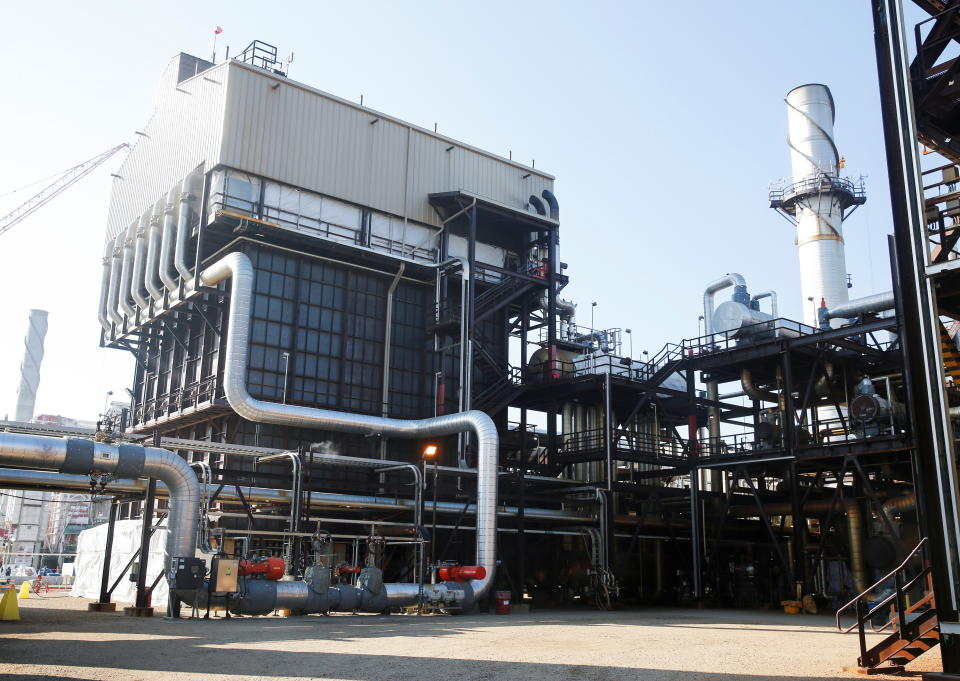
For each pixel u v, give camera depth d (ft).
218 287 157.48
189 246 163.63
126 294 187.73
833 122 234.58
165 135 181.68
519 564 139.74
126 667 49.21
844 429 141.28
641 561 171.94
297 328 158.51
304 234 155.33
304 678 46.37
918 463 46.24
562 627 92.22
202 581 93.71
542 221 185.78
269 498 119.96
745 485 175.94
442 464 169.58
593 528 152.46
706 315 179.32
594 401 181.57
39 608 110.01
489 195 191.93
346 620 96.99
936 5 57.06
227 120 155.63
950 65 55.06
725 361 157.69
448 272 175.52
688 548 176.86
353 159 171.12
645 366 170.91
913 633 53.83
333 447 157.58
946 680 43.32
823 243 224.53
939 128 59.62
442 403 169.37
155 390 179.83
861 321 154.92
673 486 192.75
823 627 96.37
